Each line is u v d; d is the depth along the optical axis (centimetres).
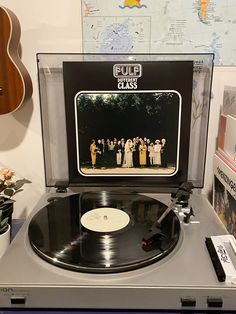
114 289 60
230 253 69
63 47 103
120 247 69
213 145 110
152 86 96
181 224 82
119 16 100
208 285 61
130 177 103
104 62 95
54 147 107
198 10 99
